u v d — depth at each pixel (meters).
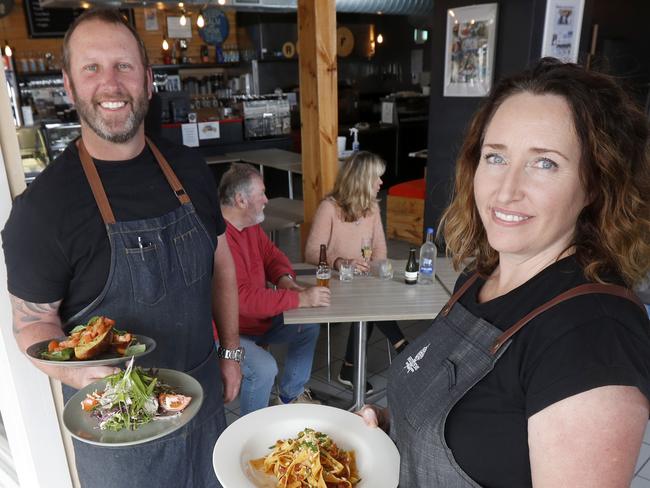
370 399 2.95
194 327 1.55
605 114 0.77
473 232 1.07
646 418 0.68
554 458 0.71
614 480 0.67
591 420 0.68
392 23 10.38
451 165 4.71
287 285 2.57
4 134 1.45
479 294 1.00
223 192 2.37
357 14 10.04
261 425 1.24
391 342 2.96
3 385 1.60
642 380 0.68
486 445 0.83
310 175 3.98
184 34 8.33
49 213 1.33
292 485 1.10
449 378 0.89
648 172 0.80
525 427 0.79
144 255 1.41
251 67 8.70
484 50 4.21
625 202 0.79
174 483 1.58
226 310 1.84
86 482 1.55
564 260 0.84
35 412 1.63
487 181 0.85
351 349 3.03
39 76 7.27
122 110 1.36
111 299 1.41
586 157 0.79
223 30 8.65
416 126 8.21
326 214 2.87
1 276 1.48
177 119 6.86
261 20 8.65
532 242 0.82
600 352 0.71
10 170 1.47
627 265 0.80
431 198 4.97
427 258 2.63
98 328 1.27
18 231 1.32
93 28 1.32
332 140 3.74
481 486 0.85
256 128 7.31
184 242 1.49
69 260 1.37
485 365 0.84
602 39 6.00
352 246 2.90
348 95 9.70
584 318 0.75
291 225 4.04
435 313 2.29
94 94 1.33
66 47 1.34
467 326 0.92
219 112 8.04
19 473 1.74
